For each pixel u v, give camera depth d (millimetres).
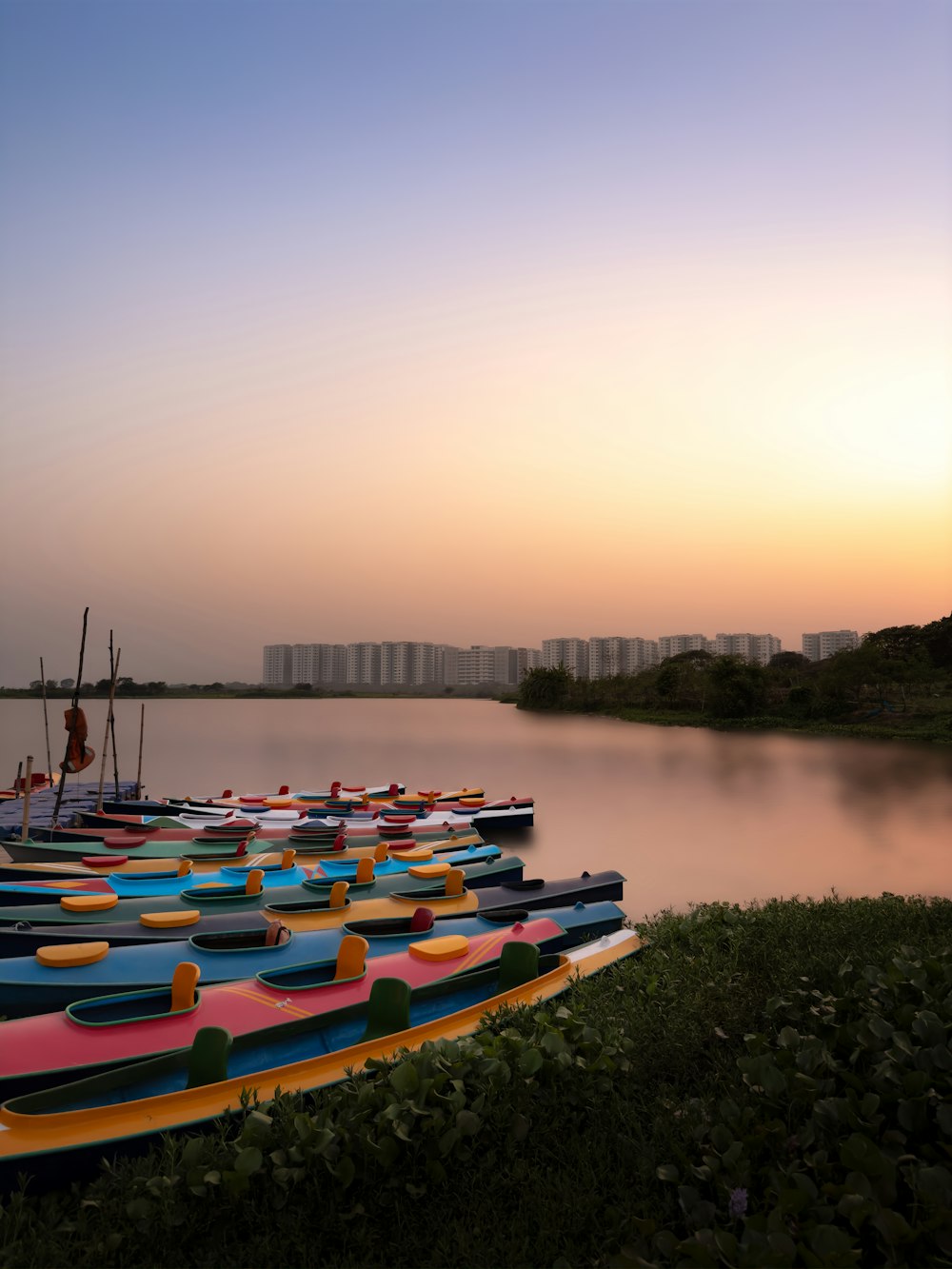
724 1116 4281
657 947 8281
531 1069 4750
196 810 17375
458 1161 4191
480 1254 3645
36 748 37750
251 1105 4453
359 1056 5188
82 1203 3871
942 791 24281
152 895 9805
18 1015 6266
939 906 9695
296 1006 5719
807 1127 3975
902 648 53438
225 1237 3775
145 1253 3689
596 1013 6207
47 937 7465
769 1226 3311
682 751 36969
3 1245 3699
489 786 25797
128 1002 5668
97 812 15703
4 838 14578
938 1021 4664
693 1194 3736
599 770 29969
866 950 7473
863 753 35344
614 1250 3654
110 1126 4270
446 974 6578
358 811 17391
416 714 76875
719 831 18312
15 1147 4027
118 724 58156
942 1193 3418
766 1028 5746
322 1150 3975
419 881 10016
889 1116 4133
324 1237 3807
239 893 9180
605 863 15312
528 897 9844
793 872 14469
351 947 6418
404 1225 3895
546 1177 4176
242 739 44750
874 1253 3420
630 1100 4938
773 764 31359
